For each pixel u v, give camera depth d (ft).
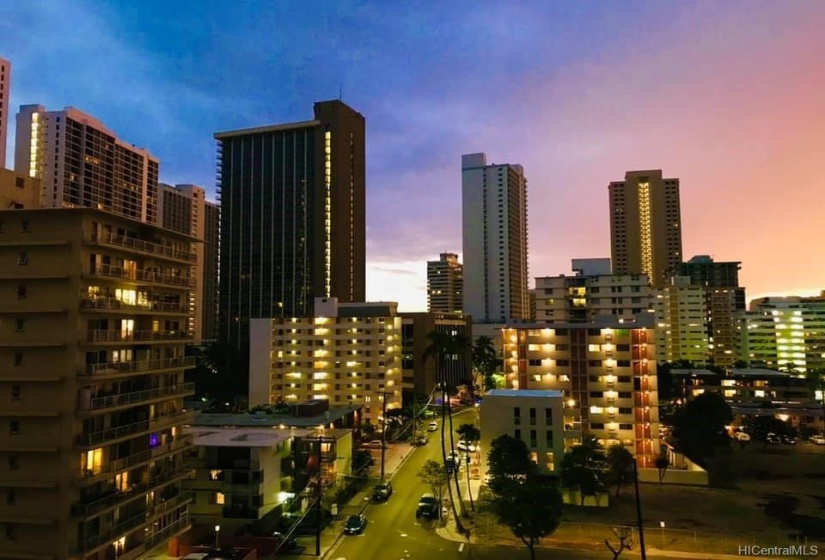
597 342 297.74
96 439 149.59
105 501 151.02
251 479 196.03
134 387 169.58
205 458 199.62
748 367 571.69
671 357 614.75
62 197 634.84
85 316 152.05
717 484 255.50
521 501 168.55
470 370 651.25
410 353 526.16
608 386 293.23
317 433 248.52
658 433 285.84
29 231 152.97
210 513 196.85
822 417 361.51
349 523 200.34
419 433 380.37
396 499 240.94
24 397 148.36
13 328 151.43
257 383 435.94
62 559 142.00
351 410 333.01
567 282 412.57
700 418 301.84
